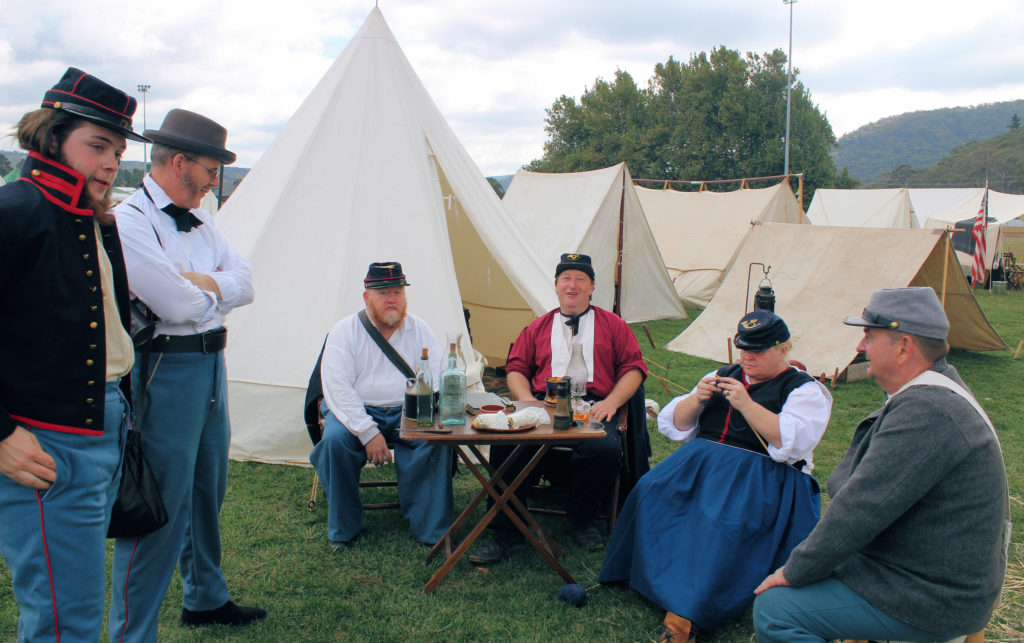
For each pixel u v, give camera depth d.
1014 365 8.52
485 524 3.17
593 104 47.66
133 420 2.15
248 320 4.61
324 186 4.93
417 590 3.10
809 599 2.10
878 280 7.67
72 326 1.77
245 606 2.86
